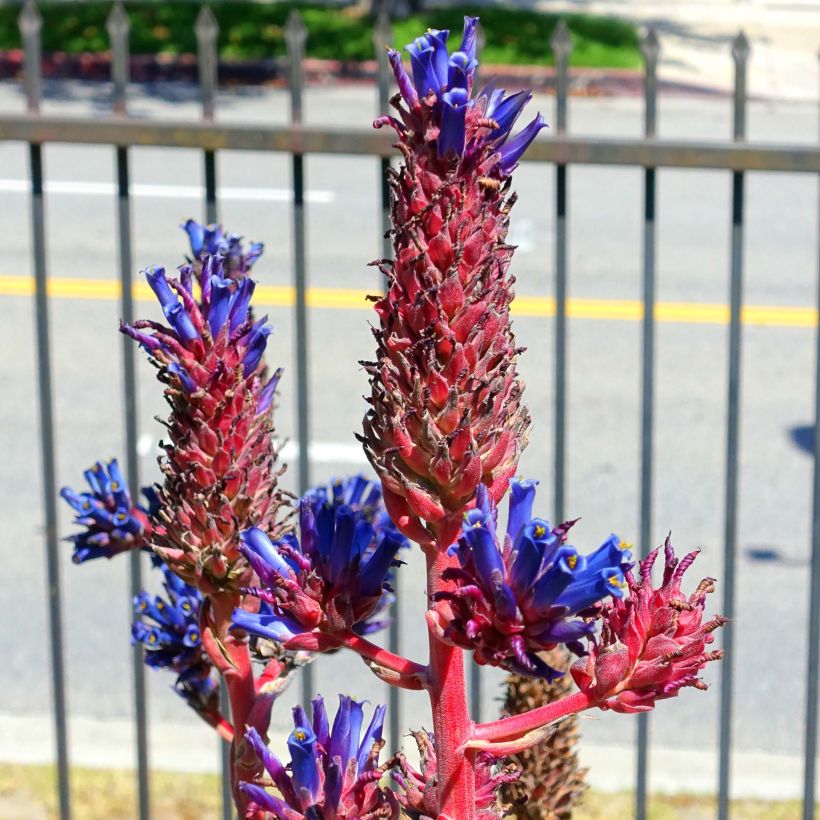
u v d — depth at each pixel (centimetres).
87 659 567
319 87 1692
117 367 885
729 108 1628
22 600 613
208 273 191
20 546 662
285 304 977
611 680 157
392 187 160
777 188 1272
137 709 405
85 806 450
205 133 385
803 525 692
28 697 536
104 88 1650
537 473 744
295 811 162
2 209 1184
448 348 154
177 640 222
